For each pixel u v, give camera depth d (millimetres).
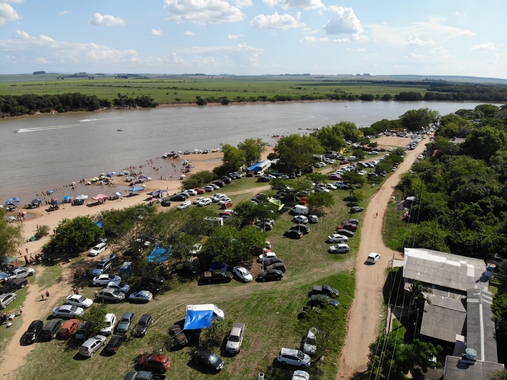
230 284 62406
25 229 89438
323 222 88312
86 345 46406
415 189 101000
